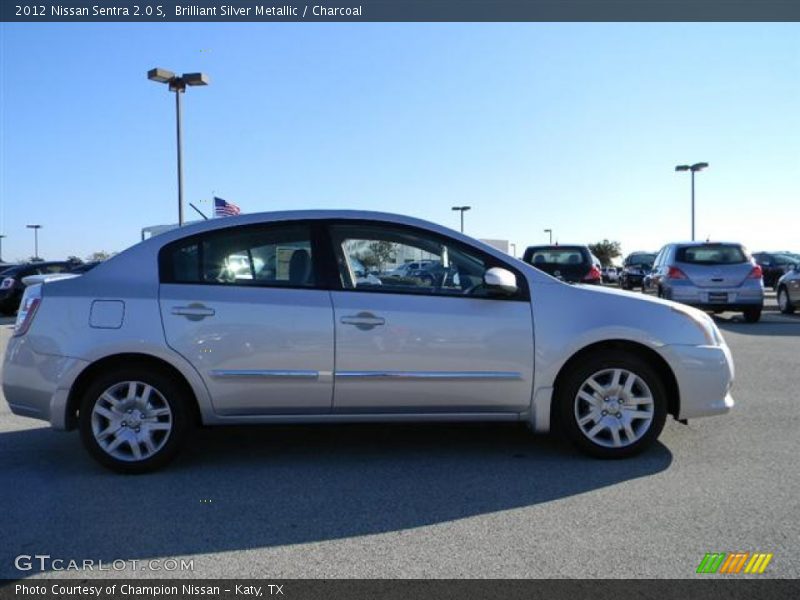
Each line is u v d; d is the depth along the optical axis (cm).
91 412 474
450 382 485
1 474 482
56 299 477
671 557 343
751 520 387
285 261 493
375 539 370
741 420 604
